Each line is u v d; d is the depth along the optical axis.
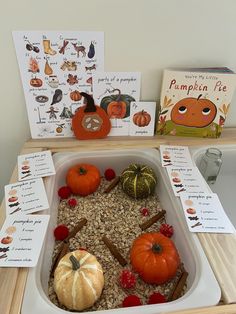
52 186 0.54
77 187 0.57
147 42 0.57
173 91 0.61
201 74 0.58
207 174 0.64
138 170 0.58
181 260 0.47
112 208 0.57
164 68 0.61
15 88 0.60
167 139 0.65
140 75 0.61
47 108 0.62
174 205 0.51
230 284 0.38
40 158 0.58
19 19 0.52
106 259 0.48
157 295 0.41
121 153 0.62
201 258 0.42
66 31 0.54
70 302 0.39
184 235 0.46
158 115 0.65
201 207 0.49
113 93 0.62
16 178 0.54
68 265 0.41
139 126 0.66
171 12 0.54
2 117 0.63
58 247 0.50
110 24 0.54
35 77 0.58
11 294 0.36
